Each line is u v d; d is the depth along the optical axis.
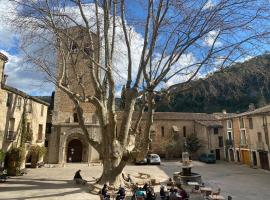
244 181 24.89
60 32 16.78
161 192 15.57
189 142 48.53
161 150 49.50
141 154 17.20
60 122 40.00
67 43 18.36
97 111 18.59
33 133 32.09
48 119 48.28
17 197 15.38
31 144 31.59
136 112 47.78
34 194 16.23
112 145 17.64
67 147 39.69
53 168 31.83
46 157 40.59
